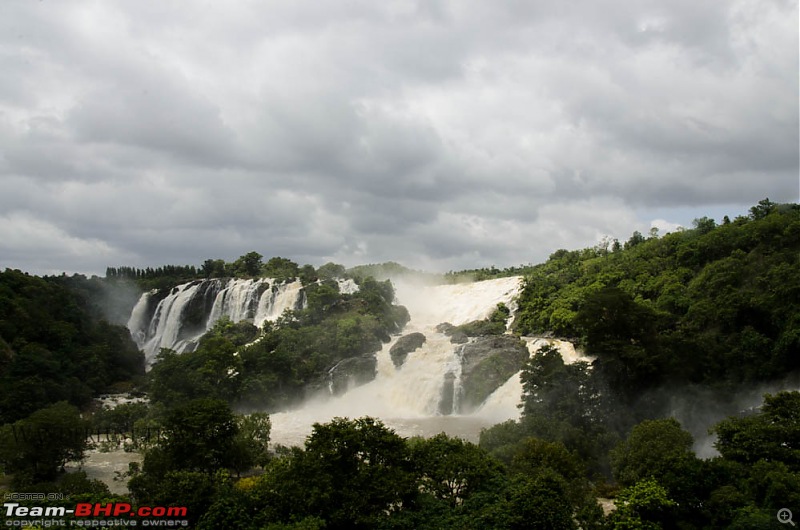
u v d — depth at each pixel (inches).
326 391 5078.7
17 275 6107.3
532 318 5472.4
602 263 5866.1
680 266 5103.3
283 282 7007.9
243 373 4881.9
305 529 1902.1
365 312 5999.0
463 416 4537.4
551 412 3275.1
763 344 3659.0
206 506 2162.9
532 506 1964.8
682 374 3545.8
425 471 2299.5
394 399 4970.5
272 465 2603.3
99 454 3681.1
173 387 4552.2
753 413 3272.6
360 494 2098.9
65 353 5462.6
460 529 1958.7
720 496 2066.9
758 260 4328.3
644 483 2175.2
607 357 3516.2
